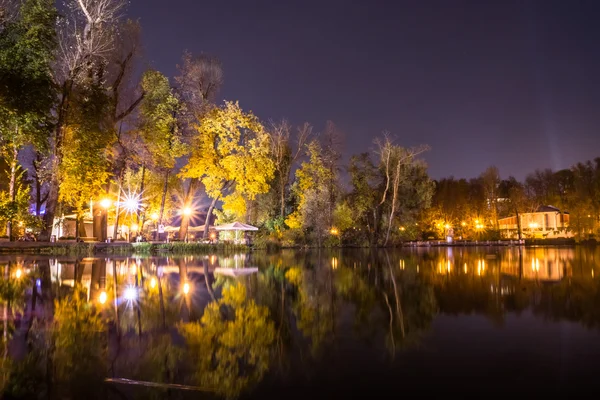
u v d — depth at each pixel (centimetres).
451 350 608
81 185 3094
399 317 852
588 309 916
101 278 1515
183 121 3888
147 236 4709
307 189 5169
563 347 613
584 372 507
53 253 3045
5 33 2188
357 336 701
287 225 5094
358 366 544
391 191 5656
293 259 2834
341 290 1270
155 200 5031
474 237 6931
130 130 3638
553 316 842
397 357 579
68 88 2902
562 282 1434
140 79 3625
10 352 604
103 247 3431
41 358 580
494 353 589
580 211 6444
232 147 4147
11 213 2738
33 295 1109
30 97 2198
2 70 2095
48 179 3148
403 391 459
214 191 4184
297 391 464
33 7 2317
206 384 489
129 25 3497
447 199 7250
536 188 8494
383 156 5569
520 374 504
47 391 471
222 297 1127
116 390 472
